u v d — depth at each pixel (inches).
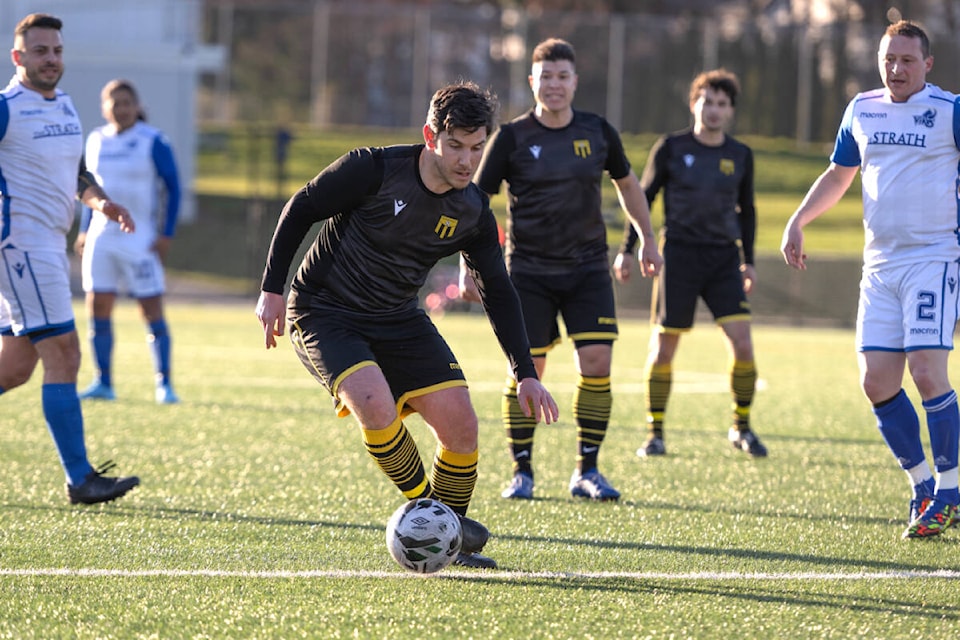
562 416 1425.9
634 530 789.9
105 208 920.3
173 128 4404.5
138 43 4456.2
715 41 5157.5
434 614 580.1
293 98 5329.7
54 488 902.4
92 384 1466.5
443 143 607.5
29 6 4404.5
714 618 583.5
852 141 824.3
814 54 5221.5
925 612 600.1
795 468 1080.8
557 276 938.7
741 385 1170.6
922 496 812.6
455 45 5260.8
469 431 658.8
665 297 1167.6
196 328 2610.7
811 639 554.3
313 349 653.3
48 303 841.5
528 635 550.6
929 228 787.4
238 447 1120.2
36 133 839.7
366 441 641.0
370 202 639.1
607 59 5098.4
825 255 3496.6
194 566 668.1
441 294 3331.7
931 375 783.7
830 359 2282.2
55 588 618.5
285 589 621.6
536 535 768.9
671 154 1203.2
